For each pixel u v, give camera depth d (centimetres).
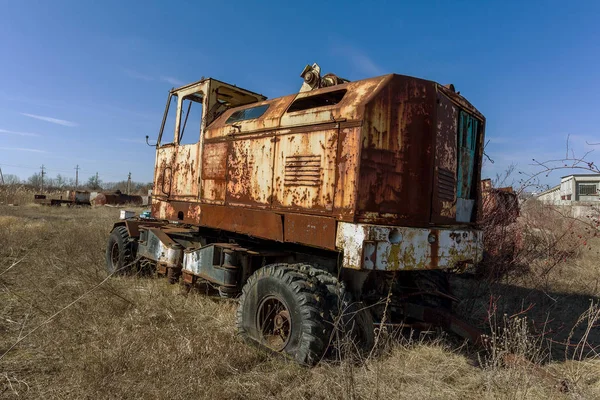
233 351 339
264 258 430
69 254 754
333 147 354
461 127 423
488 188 660
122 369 296
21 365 312
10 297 488
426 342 393
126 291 511
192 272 499
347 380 278
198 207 521
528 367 317
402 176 352
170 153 616
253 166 440
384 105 345
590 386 328
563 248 714
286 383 298
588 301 589
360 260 311
